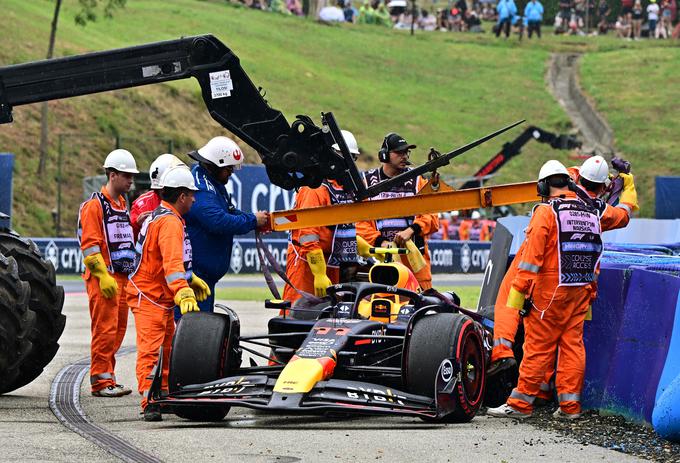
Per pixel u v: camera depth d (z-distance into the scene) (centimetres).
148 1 17312
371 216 2262
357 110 14538
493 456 1606
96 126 10212
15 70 2183
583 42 19312
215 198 2192
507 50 18475
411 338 1923
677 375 1764
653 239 3712
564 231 2011
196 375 1931
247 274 7594
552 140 9425
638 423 1928
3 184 4450
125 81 2180
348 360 1967
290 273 2623
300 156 2194
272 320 2136
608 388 2048
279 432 1820
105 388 2364
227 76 2170
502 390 2277
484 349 2053
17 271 2178
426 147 13575
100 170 9681
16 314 2139
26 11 12862
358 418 2027
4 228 2422
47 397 2327
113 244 2447
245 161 11088
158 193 2350
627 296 2020
